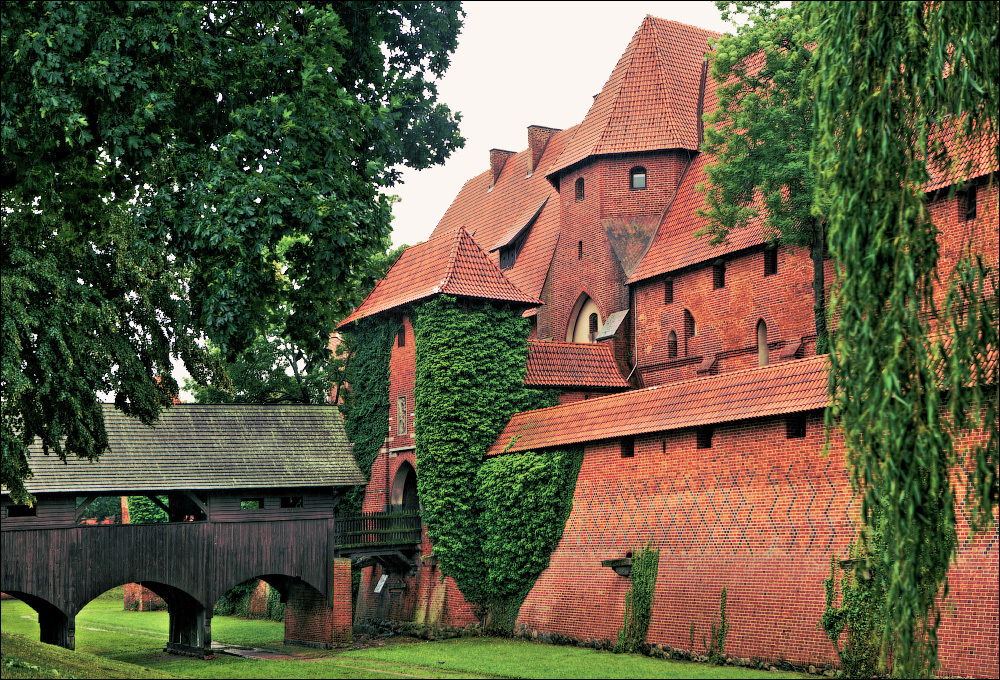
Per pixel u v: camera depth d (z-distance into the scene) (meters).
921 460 15.88
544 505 38.03
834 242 16.98
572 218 51.97
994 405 16.47
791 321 39.22
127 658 40.50
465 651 36.06
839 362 16.95
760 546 29.44
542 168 60.53
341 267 23.42
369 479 46.66
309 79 23.98
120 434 41.91
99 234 25.31
